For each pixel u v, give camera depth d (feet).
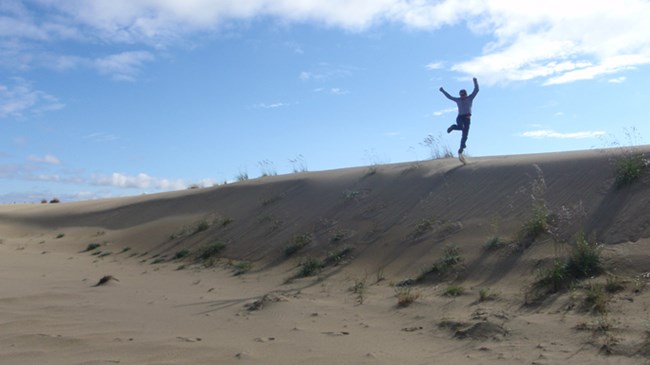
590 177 40.04
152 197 97.71
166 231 71.46
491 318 26.48
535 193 41.16
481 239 38.29
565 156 46.21
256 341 25.45
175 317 31.22
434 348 23.76
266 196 68.49
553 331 24.16
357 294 35.06
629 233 32.35
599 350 21.67
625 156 40.14
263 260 50.21
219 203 75.15
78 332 27.76
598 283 28.63
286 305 32.68
